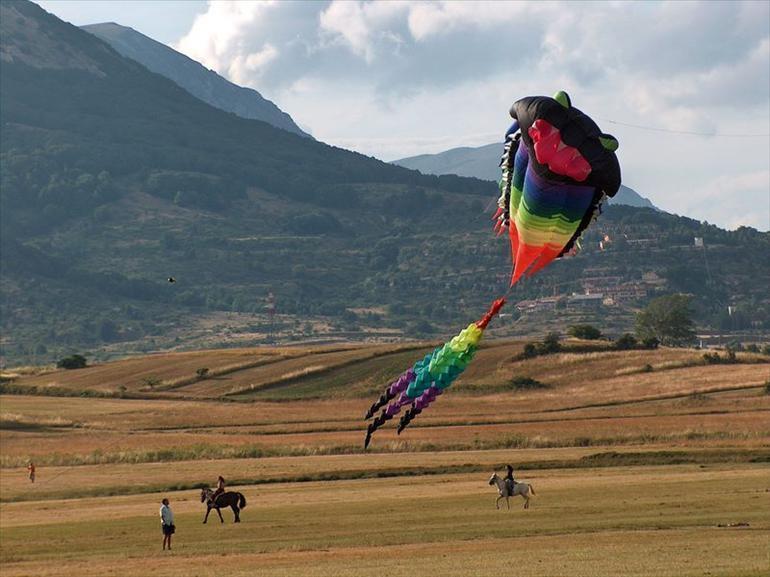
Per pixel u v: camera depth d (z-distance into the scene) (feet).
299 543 170.19
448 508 200.23
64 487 280.10
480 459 293.64
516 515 186.09
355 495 229.25
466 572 132.57
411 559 146.51
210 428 427.33
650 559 134.92
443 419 418.72
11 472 323.78
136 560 163.32
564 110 96.84
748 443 305.73
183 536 186.09
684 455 277.64
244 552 164.76
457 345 96.48
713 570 124.67
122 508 232.12
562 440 333.01
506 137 103.19
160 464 325.21
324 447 339.57
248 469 295.07
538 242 100.89
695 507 183.11
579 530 165.99
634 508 185.57
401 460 299.99
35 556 173.06
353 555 153.99
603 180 96.73
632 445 321.73
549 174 97.91
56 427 442.91
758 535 151.33
